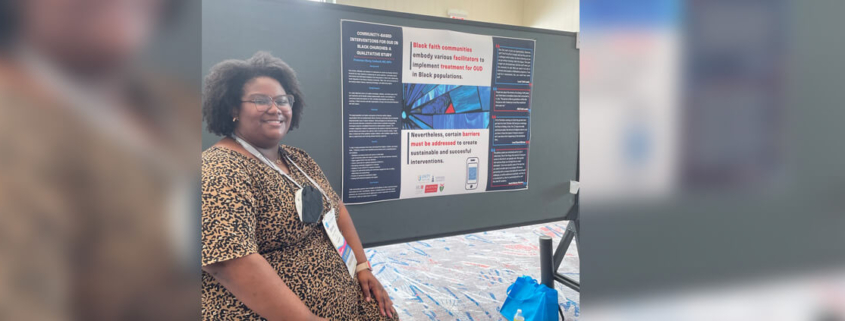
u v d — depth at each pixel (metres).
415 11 5.78
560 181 2.51
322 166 1.99
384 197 2.13
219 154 1.14
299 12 1.88
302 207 1.21
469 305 2.30
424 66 2.12
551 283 2.30
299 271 1.19
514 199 2.42
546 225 3.93
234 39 1.78
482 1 6.18
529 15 6.40
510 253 3.14
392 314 1.50
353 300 1.35
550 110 2.44
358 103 2.02
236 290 1.02
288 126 1.35
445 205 2.27
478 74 2.24
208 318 1.07
